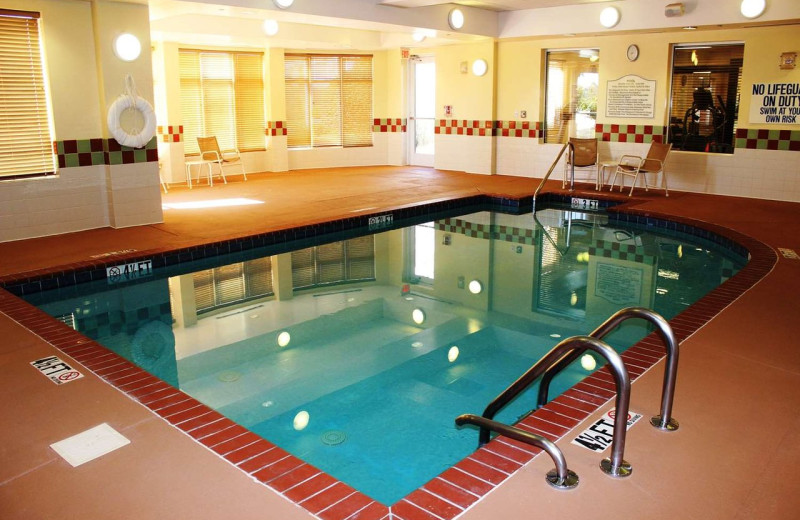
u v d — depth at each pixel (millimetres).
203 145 11516
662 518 2404
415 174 12883
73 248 6836
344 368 4652
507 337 5219
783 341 4160
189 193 10609
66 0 7129
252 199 9961
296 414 3945
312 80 13734
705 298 5074
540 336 5219
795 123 9328
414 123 14453
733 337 4230
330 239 8266
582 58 11469
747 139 9773
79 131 7465
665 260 7332
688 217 8438
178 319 5629
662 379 3594
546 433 3012
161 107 11617
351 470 3344
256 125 13234
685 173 10453
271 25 11078
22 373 3803
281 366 4680
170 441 3025
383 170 13641
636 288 6375
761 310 4766
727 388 3484
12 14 6781
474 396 4195
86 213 7695
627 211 9062
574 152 10898
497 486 2609
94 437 3064
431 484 2637
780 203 9406
